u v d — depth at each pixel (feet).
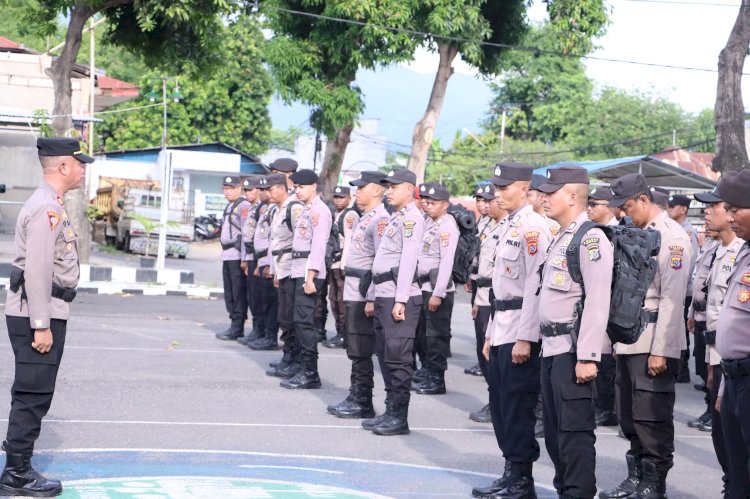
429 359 35.12
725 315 17.22
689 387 39.29
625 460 26.27
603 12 84.94
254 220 42.34
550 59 199.41
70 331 43.52
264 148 179.73
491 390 22.34
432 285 34.53
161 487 21.03
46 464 22.56
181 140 171.63
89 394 30.68
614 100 187.21
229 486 21.42
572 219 19.06
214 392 32.27
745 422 16.87
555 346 18.74
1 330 41.86
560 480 19.12
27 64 83.71
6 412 27.30
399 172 27.55
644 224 22.89
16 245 19.80
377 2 79.20
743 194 16.61
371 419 28.53
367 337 29.63
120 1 62.59
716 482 24.40
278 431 27.30
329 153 88.74
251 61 175.32
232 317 44.39
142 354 38.73
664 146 178.91
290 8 82.02
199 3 63.52
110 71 172.24
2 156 83.41
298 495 21.03
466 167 180.86
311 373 33.91
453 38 80.28
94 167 142.41
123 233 101.71
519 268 21.59
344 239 43.27
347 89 81.82
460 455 25.73
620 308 18.24
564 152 162.20
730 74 54.13
